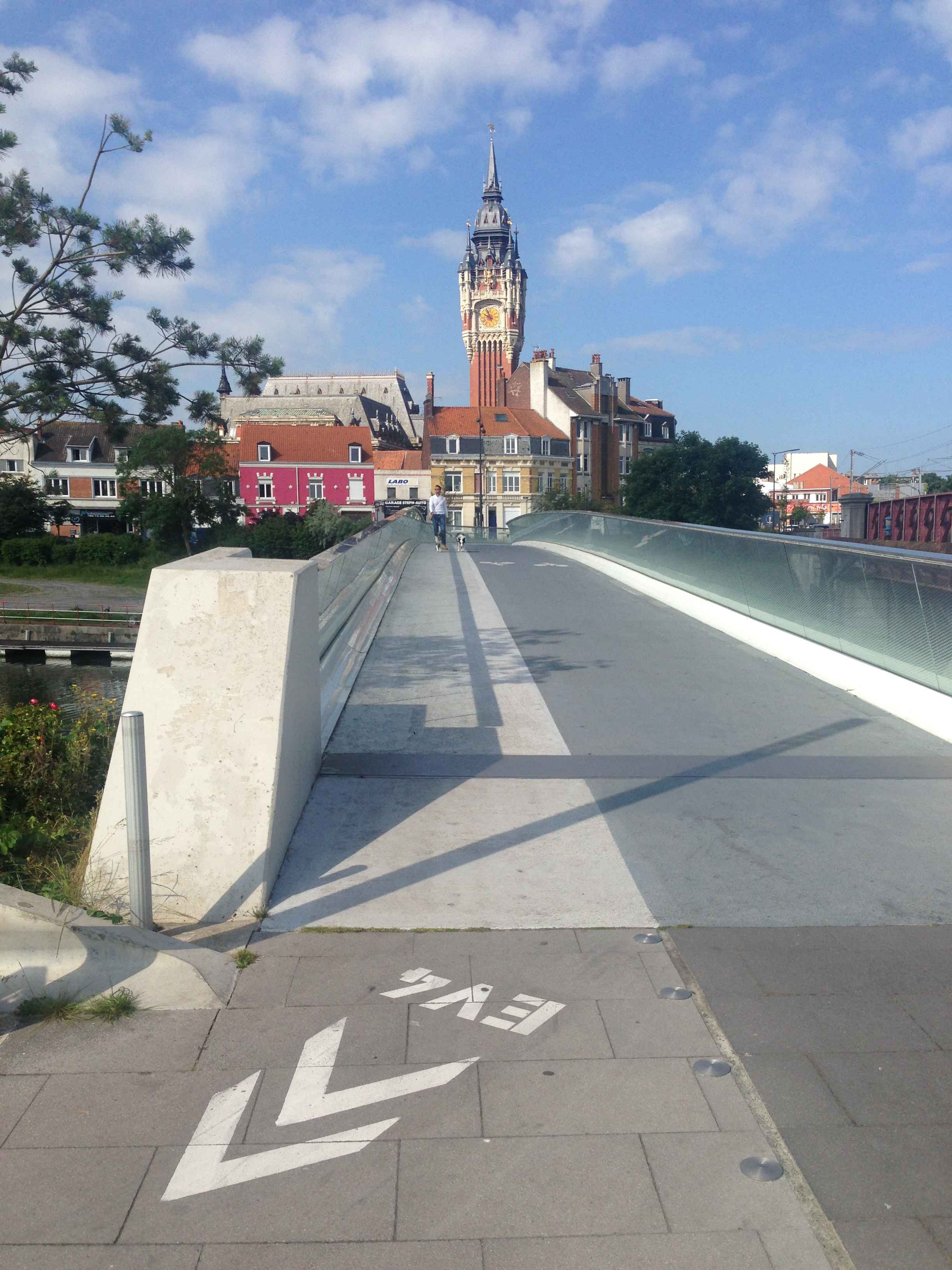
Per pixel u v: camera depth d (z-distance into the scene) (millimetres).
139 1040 3910
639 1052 3803
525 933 4812
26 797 6801
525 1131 3352
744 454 80375
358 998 4207
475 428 97312
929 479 96625
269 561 6664
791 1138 3309
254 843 5094
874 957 4562
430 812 6449
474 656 11664
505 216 153375
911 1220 2951
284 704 5379
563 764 7512
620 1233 2902
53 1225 2941
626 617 14609
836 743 8109
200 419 15977
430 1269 2773
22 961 4305
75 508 87312
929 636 9016
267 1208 3008
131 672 5418
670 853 5820
